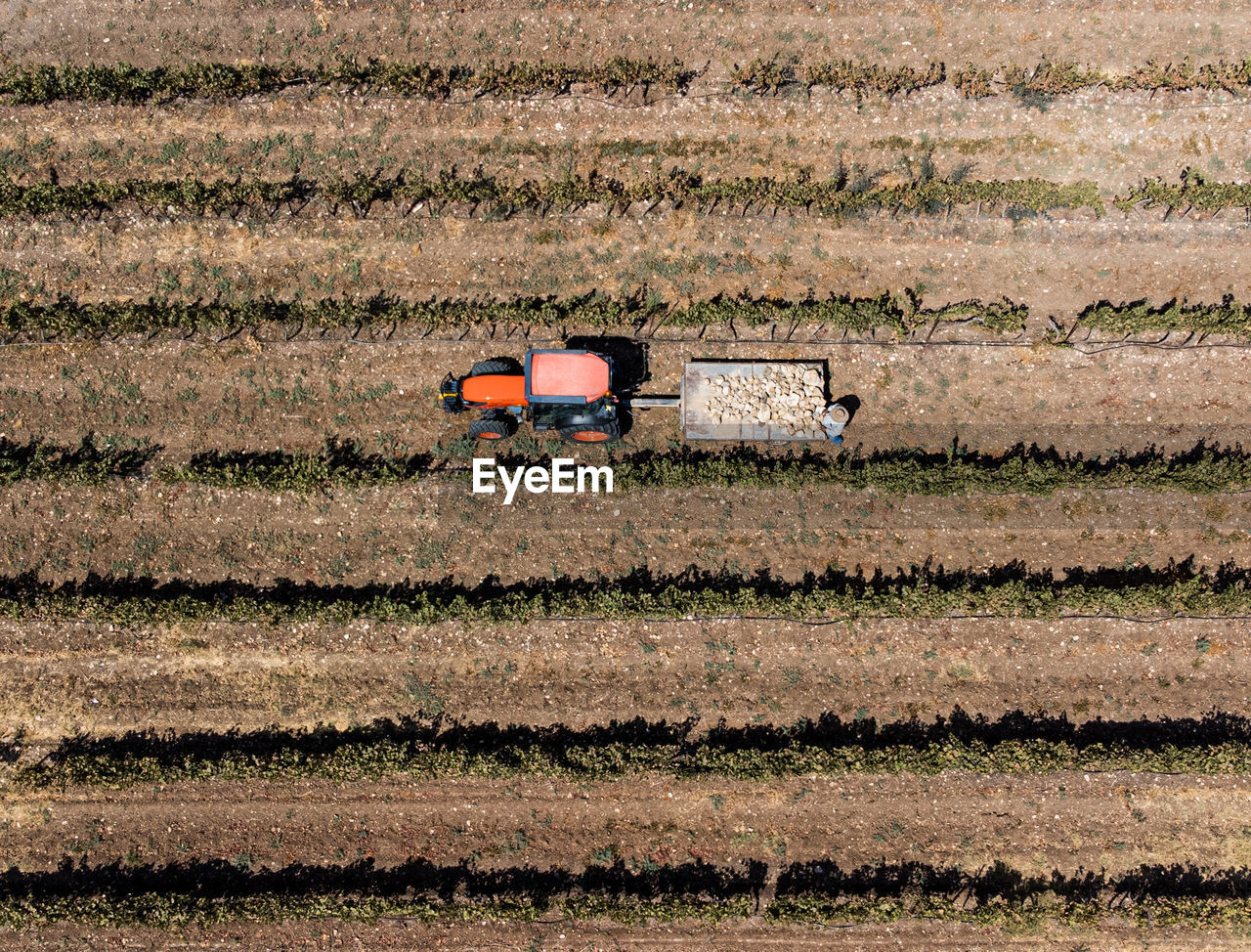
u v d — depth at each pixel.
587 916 19.22
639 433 21.00
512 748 19.62
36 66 21.73
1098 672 20.22
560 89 21.72
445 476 20.78
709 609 19.98
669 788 19.78
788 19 22.02
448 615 19.94
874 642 20.27
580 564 20.62
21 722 19.98
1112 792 19.62
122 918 18.86
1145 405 21.03
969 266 21.48
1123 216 21.38
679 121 21.75
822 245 21.53
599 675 20.25
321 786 19.83
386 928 19.30
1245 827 19.52
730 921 19.36
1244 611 19.91
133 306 21.02
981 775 19.73
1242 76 21.42
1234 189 20.81
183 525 20.64
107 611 19.86
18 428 20.88
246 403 21.02
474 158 21.70
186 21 21.98
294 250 21.41
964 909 19.25
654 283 21.48
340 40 21.98
